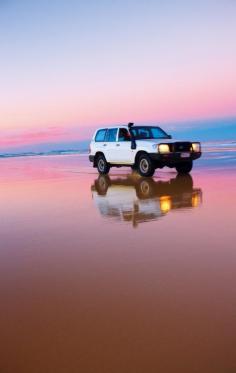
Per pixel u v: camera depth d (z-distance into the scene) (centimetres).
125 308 346
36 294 388
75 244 566
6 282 426
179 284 396
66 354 276
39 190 1221
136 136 1598
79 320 327
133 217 734
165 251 510
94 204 905
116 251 521
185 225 648
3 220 768
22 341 297
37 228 682
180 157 1497
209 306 341
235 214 712
